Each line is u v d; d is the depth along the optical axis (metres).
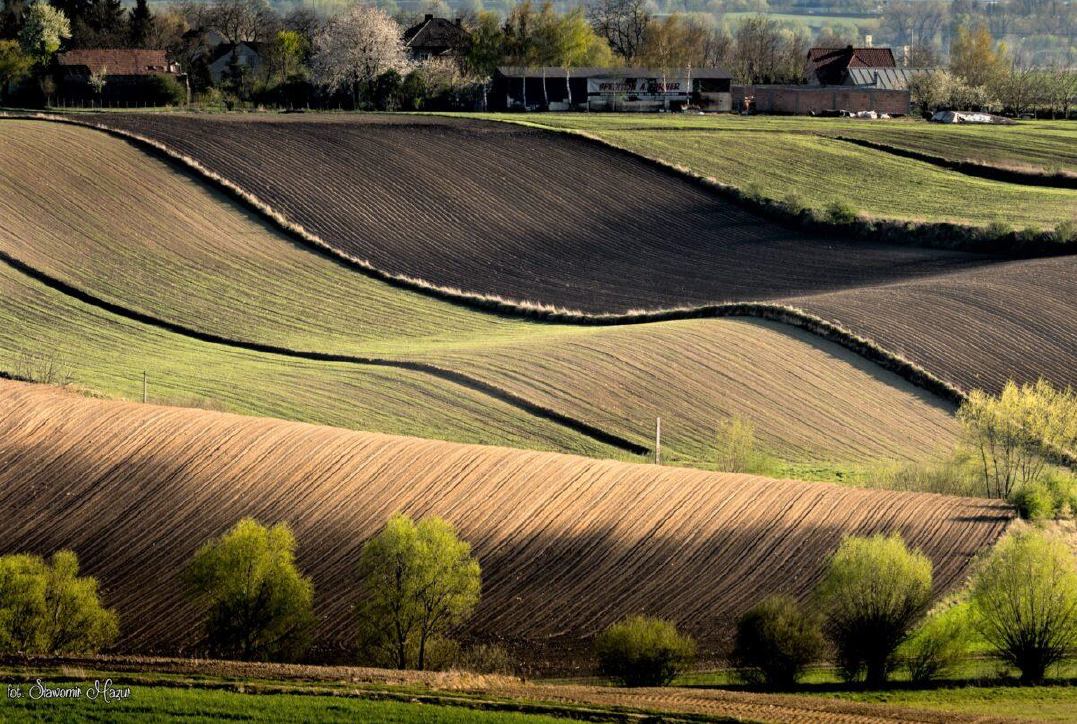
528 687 81.94
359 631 97.75
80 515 118.06
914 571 93.31
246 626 94.00
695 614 103.88
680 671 93.38
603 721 74.31
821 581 100.06
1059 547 95.69
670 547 113.81
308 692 76.75
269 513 118.19
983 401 141.75
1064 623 91.81
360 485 122.94
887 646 91.56
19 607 90.75
